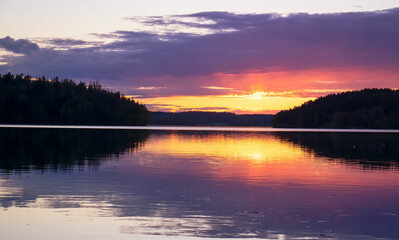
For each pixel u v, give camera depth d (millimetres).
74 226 14688
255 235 14133
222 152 46188
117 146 52781
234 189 22203
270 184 23969
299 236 14148
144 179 25156
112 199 19109
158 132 117188
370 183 24656
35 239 13398
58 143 55062
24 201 18375
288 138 86875
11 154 38844
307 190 22203
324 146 59594
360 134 118438
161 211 17000
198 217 16188
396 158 41219
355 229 15039
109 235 13781
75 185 22578
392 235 14445
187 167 31453
